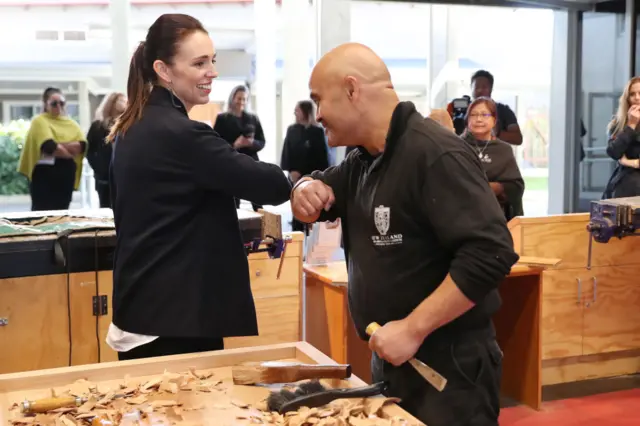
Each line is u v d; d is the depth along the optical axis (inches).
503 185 149.3
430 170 50.5
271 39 245.3
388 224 53.5
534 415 129.1
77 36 243.3
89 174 232.2
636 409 132.3
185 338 69.1
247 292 71.6
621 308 145.2
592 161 305.9
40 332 97.4
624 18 287.0
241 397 53.3
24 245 95.0
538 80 309.7
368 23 279.1
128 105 70.4
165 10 249.0
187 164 66.9
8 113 240.5
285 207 234.4
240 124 213.0
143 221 67.9
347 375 55.2
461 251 49.1
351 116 53.1
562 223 137.3
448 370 54.5
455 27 287.3
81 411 50.2
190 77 68.6
